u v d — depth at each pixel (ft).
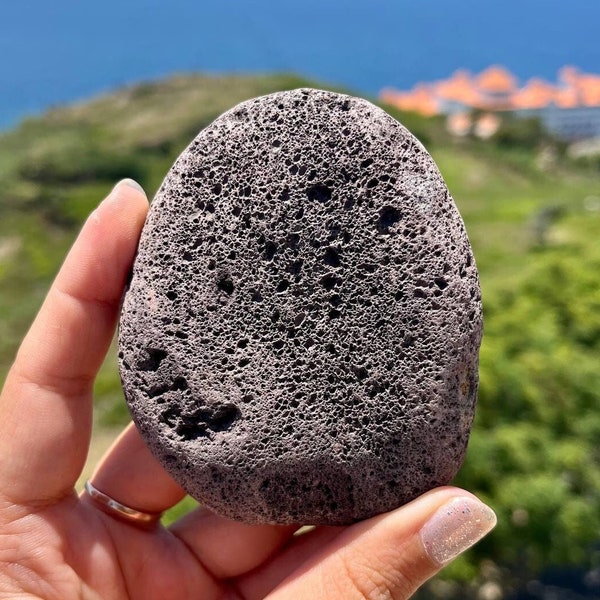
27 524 0.53
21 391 0.53
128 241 0.52
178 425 0.48
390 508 0.47
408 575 0.46
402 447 0.46
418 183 0.46
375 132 0.47
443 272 0.46
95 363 0.55
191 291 0.48
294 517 0.48
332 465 0.47
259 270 0.47
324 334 0.47
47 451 0.54
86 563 0.55
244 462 0.47
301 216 0.47
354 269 0.46
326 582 0.46
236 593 0.61
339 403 0.47
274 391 0.47
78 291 0.53
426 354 0.46
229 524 0.60
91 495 0.60
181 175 0.48
